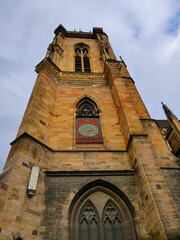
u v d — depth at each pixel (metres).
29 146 13.61
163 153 15.31
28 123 15.08
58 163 14.64
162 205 10.58
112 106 21.28
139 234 11.01
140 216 11.79
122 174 14.03
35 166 12.93
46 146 14.97
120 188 13.20
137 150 13.76
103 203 13.11
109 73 24.30
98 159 15.27
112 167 14.78
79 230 11.73
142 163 12.85
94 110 21.22
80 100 21.73
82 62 31.38
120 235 11.74
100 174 13.92
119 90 20.41
